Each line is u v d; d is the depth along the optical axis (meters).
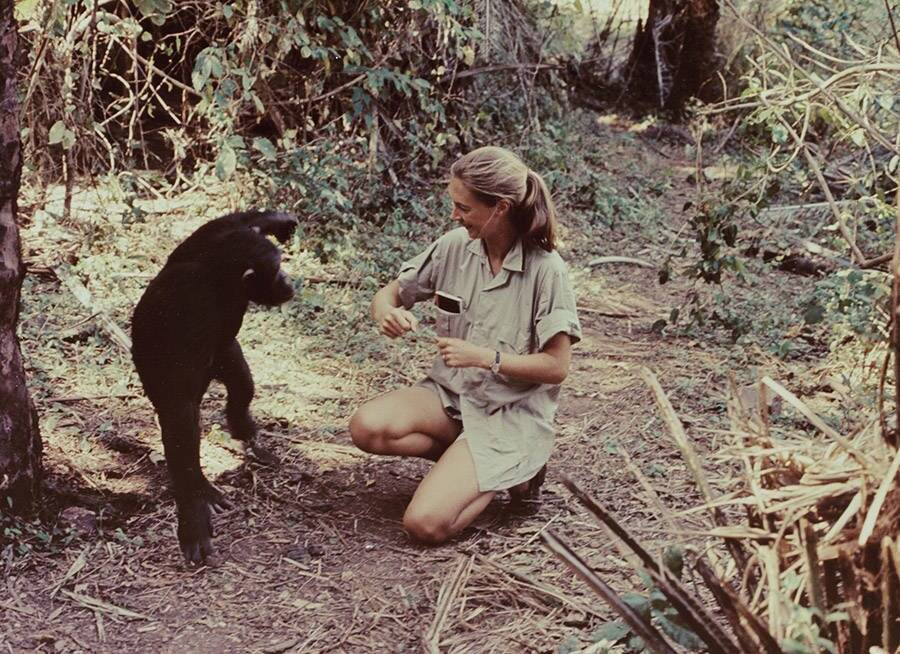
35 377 5.31
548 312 4.14
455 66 8.67
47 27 6.67
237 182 7.80
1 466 3.94
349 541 4.20
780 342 6.55
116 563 3.96
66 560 3.94
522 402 4.30
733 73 13.62
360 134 8.70
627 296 7.84
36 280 6.57
